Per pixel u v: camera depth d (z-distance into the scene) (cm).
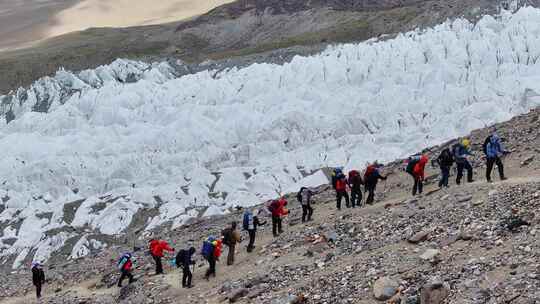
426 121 4862
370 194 2383
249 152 5112
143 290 2139
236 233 2161
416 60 5750
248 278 1842
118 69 7762
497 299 1119
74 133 6025
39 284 2591
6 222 4694
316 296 1485
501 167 1989
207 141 5400
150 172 5153
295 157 4847
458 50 5600
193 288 1992
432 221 1719
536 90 4691
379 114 5066
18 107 7100
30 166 5262
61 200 4894
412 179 2667
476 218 1584
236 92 6294
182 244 2875
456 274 1289
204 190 4625
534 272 1155
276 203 2348
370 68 5869
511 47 5444
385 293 1327
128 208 4488
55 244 4162
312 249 1894
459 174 2133
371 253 1659
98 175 5222
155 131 5694
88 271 2892
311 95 5719
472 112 4509
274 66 6594
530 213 1452
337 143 4859
